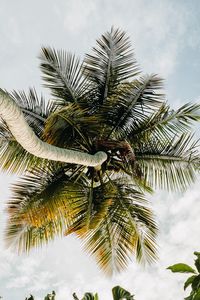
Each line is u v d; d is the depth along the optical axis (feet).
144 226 30.48
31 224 28.76
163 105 29.48
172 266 8.57
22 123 13.89
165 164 30.40
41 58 28.73
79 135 28.71
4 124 26.05
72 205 28.68
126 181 32.40
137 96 29.91
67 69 29.04
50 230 29.76
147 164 30.99
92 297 21.36
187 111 28.71
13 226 29.78
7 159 27.14
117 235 30.19
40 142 17.02
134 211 30.60
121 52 29.14
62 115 25.26
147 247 30.45
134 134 30.96
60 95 29.66
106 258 29.78
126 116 30.76
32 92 29.01
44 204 27.78
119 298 19.11
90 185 32.40
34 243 29.99
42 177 29.58
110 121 30.73
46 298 19.72
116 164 31.58
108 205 28.81
